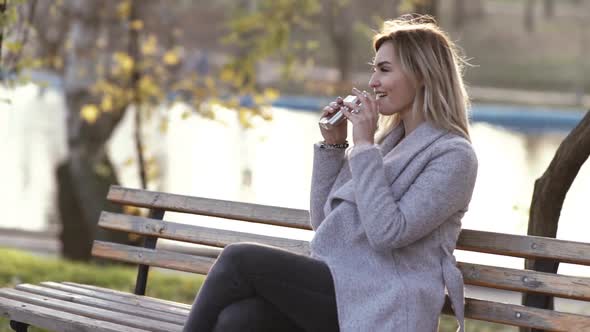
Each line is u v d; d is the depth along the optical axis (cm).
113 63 976
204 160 1730
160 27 989
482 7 4369
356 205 347
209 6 3078
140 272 453
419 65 348
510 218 1191
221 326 326
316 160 381
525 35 4122
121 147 1797
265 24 821
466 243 362
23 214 1312
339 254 342
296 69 873
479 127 2488
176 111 2197
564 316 341
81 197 1109
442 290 339
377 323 324
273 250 332
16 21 574
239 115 761
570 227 1179
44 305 397
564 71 3722
